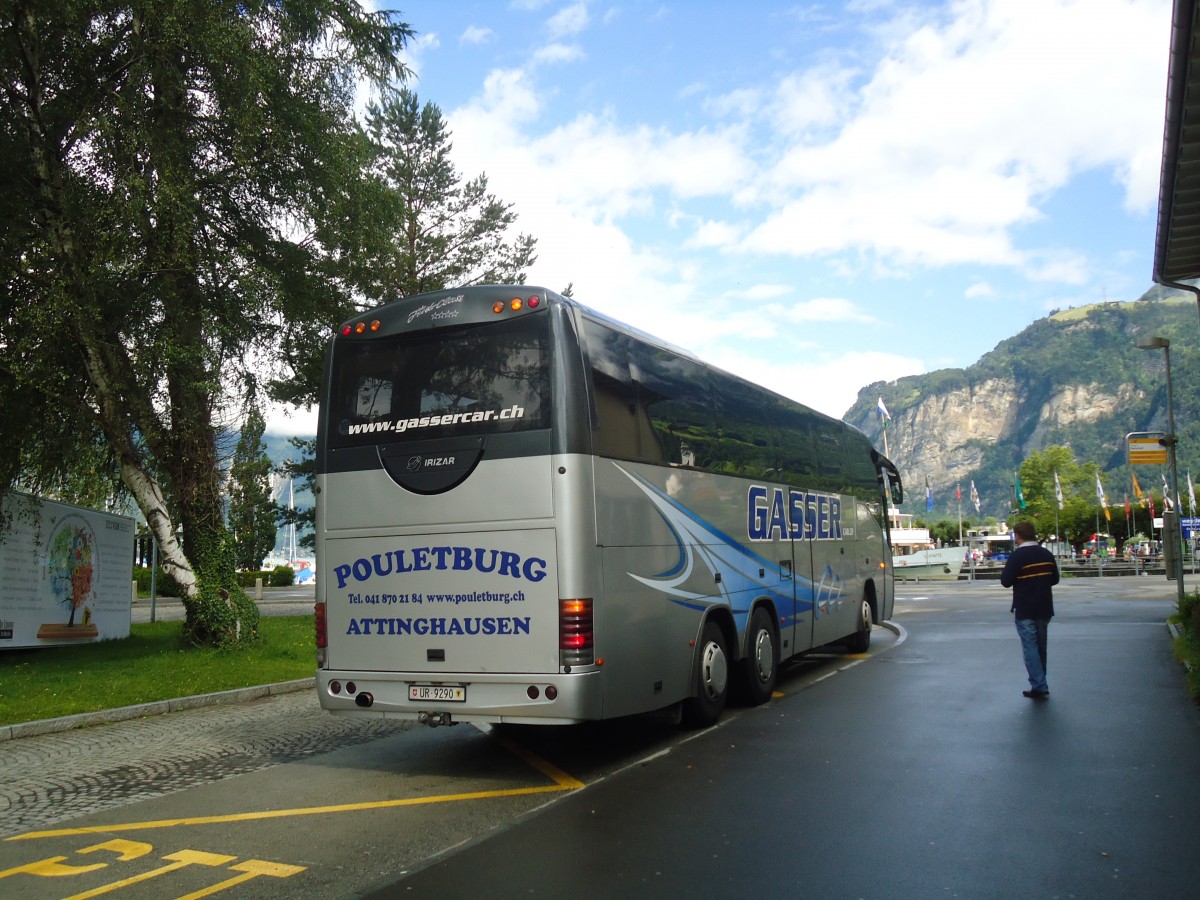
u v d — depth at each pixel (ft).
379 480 26.48
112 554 67.26
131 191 46.39
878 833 18.79
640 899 15.61
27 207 47.19
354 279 59.67
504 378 25.39
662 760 26.45
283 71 51.52
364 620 26.48
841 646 54.95
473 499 25.14
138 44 46.93
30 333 45.65
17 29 45.80
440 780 25.27
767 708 34.76
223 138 51.16
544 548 24.29
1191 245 43.42
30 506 55.52
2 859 19.19
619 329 27.94
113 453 55.16
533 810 21.57
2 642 55.06
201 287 51.29
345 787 24.82
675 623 29.07
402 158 104.73
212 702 40.96
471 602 25.02
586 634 24.08
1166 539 64.03
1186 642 44.04
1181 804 20.21
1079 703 32.63
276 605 121.39
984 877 16.16
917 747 26.58
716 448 33.65
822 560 44.86
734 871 16.83
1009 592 114.83
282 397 64.28
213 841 20.02
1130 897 15.14
